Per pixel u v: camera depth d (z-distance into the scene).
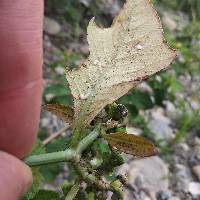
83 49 0.37
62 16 0.39
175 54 0.07
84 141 0.07
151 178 0.29
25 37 0.07
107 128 0.07
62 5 0.39
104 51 0.07
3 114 0.07
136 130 0.31
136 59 0.07
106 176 0.07
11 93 0.07
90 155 0.07
